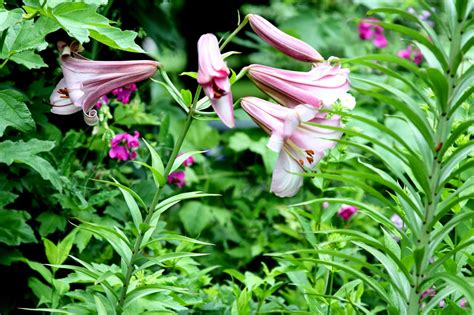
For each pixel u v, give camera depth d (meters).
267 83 2.69
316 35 7.38
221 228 5.77
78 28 2.84
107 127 4.45
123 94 4.56
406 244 2.97
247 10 8.52
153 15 5.22
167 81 2.82
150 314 2.95
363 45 7.23
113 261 4.61
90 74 2.79
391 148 2.34
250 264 5.60
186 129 2.81
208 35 2.59
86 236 4.17
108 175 4.63
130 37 2.89
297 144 2.62
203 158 6.11
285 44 2.77
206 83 2.47
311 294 2.96
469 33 2.41
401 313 2.67
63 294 3.64
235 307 3.46
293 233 5.09
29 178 4.18
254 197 5.93
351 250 3.76
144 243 2.91
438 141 2.45
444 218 4.37
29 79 4.50
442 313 2.91
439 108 2.45
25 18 3.07
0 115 3.19
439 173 2.47
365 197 5.60
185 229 5.75
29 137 4.26
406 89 6.12
